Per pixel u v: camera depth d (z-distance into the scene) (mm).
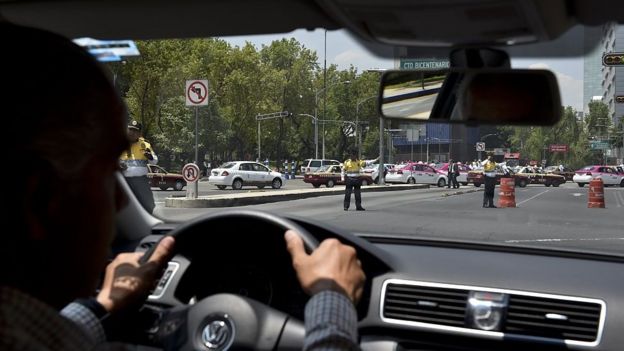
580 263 2604
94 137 785
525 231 8789
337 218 10133
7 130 713
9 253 740
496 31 1616
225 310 2064
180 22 2186
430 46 1795
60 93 747
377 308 2457
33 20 2170
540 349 2311
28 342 683
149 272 1710
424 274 2451
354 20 1650
